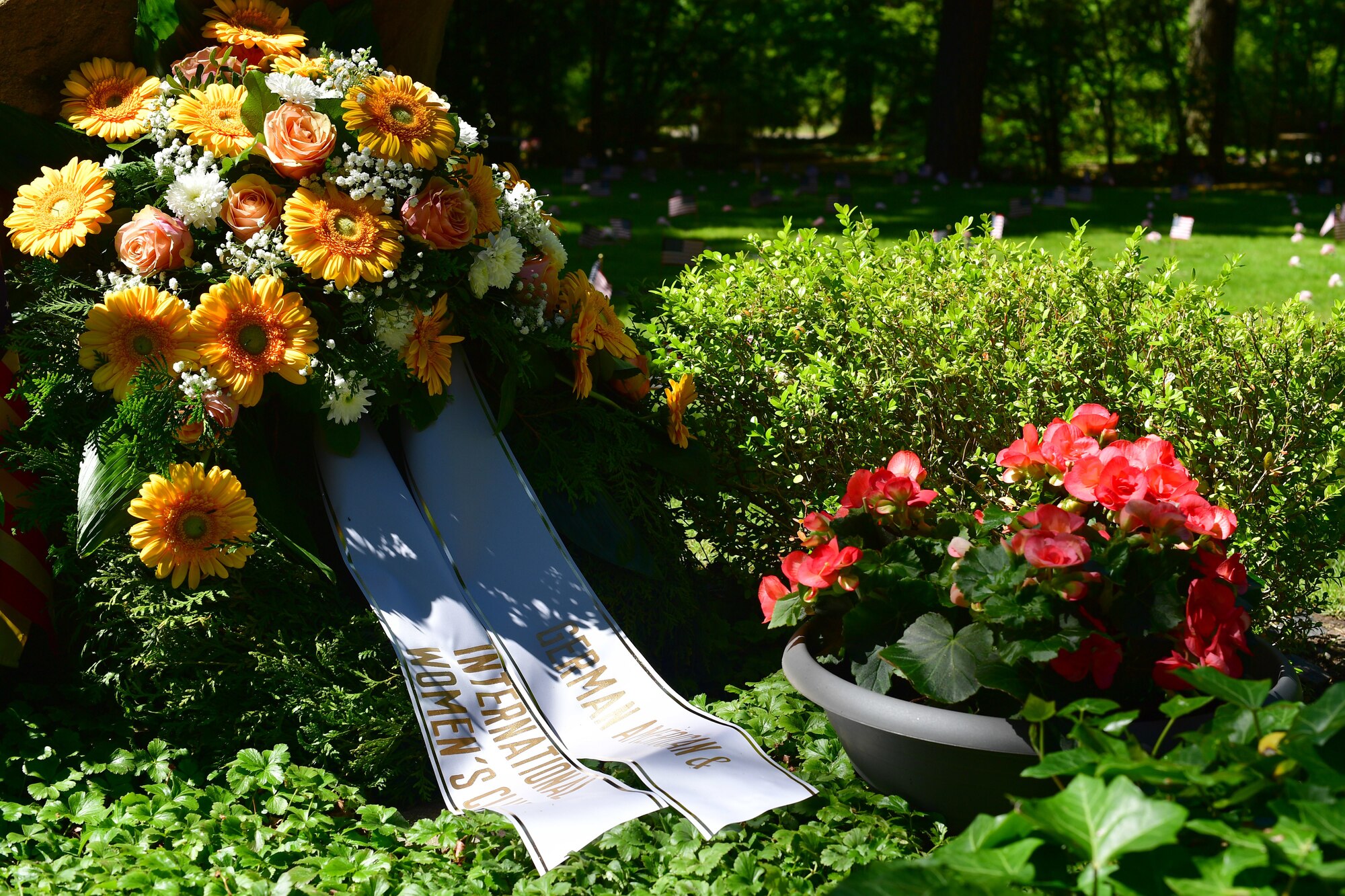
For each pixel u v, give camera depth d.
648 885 2.56
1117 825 1.47
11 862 2.62
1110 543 2.45
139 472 2.96
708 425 4.02
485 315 3.41
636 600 3.51
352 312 3.16
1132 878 1.51
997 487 3.66
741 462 4.00
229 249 3.08
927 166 22.55
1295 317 3.64
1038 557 2.33
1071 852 1.67
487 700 2.97
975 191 19.09
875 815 2.70
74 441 3.11
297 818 2.76
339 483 3.20
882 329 3.83
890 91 30.22
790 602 2.75
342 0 3.88
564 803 2.68
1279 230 14.34
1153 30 24.84
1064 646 2.30
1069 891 1.71
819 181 20.08
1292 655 3.77
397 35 4.12
